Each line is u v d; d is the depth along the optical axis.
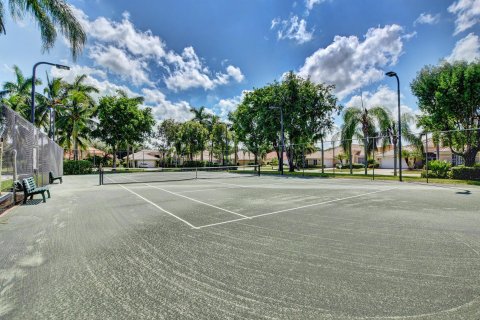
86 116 37.94
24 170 10.66
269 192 12.81
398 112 18.64
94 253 4.45
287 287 3.23
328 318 2.58
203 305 2.85
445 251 4.41
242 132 39.22
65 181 21.23
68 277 3.55
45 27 12.59
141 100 44.72
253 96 35.88
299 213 7.70
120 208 8.68
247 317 2.62
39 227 6.21
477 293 3.03
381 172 33.75
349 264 3.91
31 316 2.67
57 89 33.09
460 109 21.91
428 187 14.51
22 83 32.34
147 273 3.66
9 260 4.15
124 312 2.73
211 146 54.75
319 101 30.47
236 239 5.20
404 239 5.09
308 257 4.21
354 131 25.56
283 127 30.66
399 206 8.67
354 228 5.96
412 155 40.88
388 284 3.28
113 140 40.53
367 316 2.61
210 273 3.65
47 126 35.44
